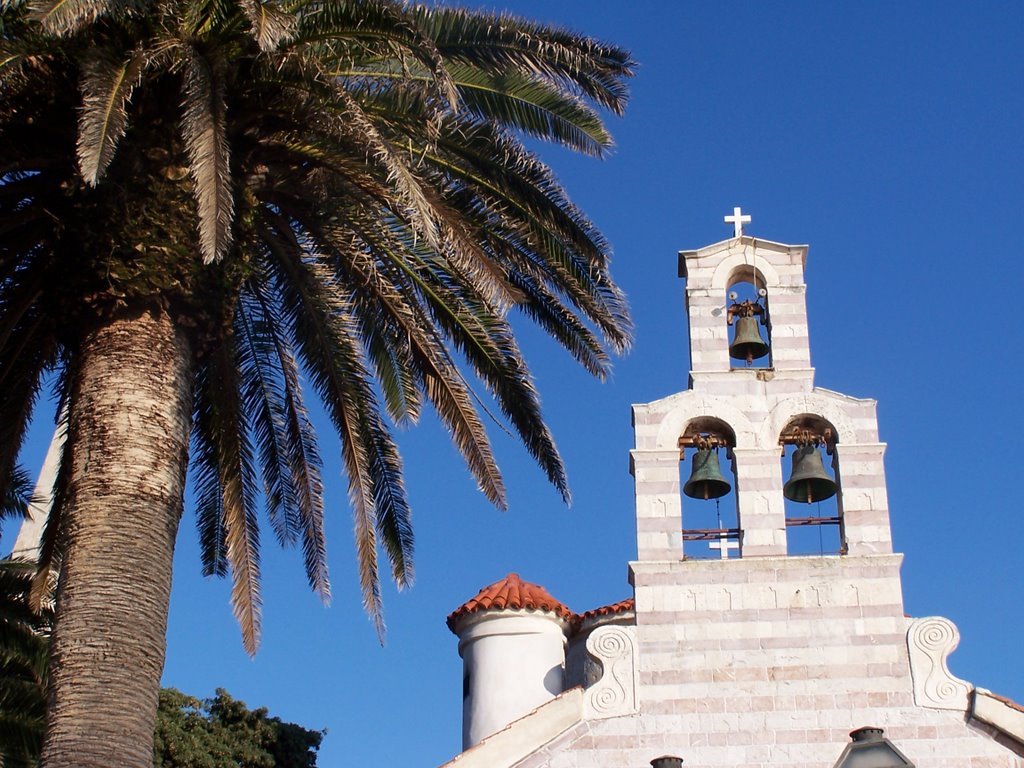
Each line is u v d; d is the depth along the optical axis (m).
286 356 24.53
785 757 23.91
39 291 21.81
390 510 24.61
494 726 30.27
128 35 20.12
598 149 23.38
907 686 24.36
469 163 22.78
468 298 23.36
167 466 19.44
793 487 27.05
